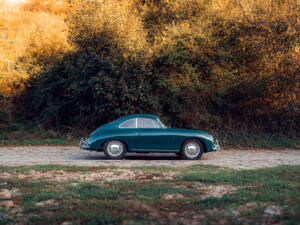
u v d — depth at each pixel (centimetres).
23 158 1081
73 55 1666
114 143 1011
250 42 1519
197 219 407
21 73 1903
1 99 1873
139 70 1548
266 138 1554
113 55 1559
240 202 472
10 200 490
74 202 474
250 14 1519
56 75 1728
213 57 1582
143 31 1723
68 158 1082
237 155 1223
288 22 1456
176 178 659
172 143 1020
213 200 478
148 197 506
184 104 1588
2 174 694
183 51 1564
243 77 1593
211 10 1694
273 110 1590
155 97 1582
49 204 465
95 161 945
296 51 1477
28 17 2927
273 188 560
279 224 386
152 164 893
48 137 1638
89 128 1686
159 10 1809
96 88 1475
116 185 587
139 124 1023
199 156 1034
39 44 2006
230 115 1677
